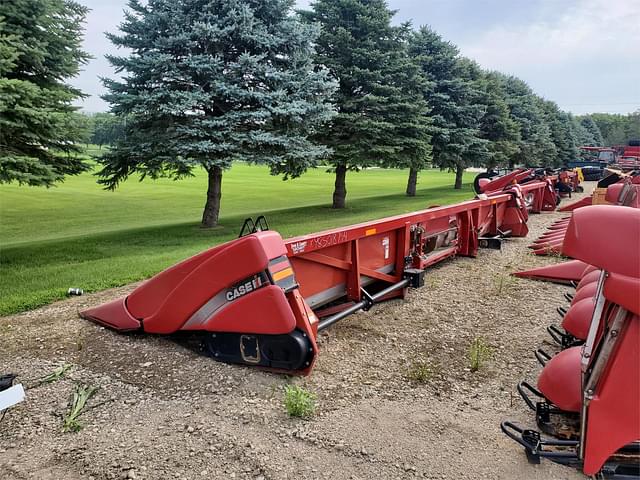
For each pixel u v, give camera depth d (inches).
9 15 322.3
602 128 4466.0
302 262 155.1
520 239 376.2
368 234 180.9
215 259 133.4
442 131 903.1
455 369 144.3
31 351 149.5
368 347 159.5
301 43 489.1
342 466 96.7
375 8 692.1
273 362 132.3
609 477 88.7
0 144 318.3
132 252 345.4
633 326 80.7
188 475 93.0
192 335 154.9
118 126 480.1
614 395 82.2
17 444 102.6
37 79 354.3
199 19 449.1
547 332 176.1
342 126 669.9
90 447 101.6
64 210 721.0
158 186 1170.6
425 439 106.7
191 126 447.2
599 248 81.2
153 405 118.4
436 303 209.8
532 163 1562.5
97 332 162.1
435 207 259.0
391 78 705.0
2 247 381.4
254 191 1073.5
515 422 114.4
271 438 105.5
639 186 232.8
